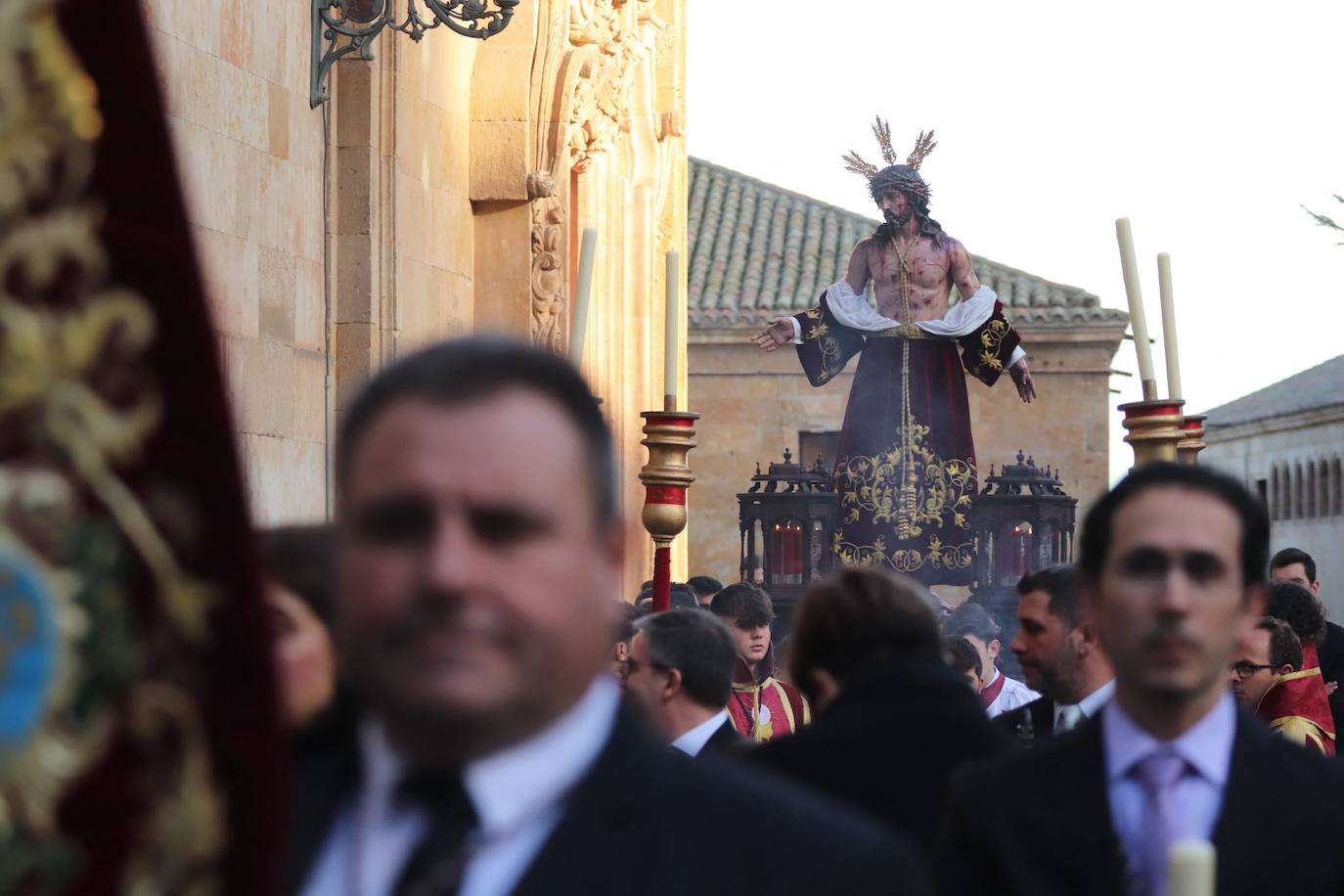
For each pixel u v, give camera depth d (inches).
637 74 821.9
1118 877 131.3
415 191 543.8
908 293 678.5
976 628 401.4
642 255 845.2
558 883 81.3
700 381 1485.0
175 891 60.3
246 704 60.8
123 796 59.2
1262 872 130.3
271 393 431.5
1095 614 139.2
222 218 401.4
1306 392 2440.9
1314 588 477.7
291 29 447.5
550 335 621.9
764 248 1581.0
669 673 227.8
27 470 56.8
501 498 80.3
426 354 84.7
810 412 1477.6
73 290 56.9
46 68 55.7
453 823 82.7
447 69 580.1
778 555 665.6
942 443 669.9
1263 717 273.1
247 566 60.4
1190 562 133.9
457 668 79.8
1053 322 1439.5
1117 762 135.3
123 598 58.4
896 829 162.6
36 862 57.2
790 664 181.5
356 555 82.1
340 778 90.4
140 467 58.6
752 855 83.2
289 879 86.9
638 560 738.8
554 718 83.5
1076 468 1450.5
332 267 479.2
